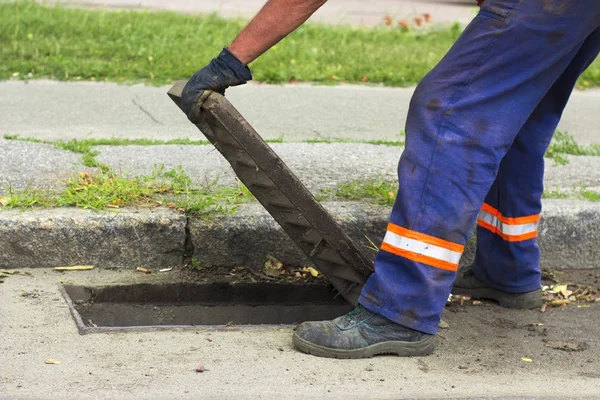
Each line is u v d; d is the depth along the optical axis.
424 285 4.20
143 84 10.23
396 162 6.88
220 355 4.25
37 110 8.73
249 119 8.84
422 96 4.21
